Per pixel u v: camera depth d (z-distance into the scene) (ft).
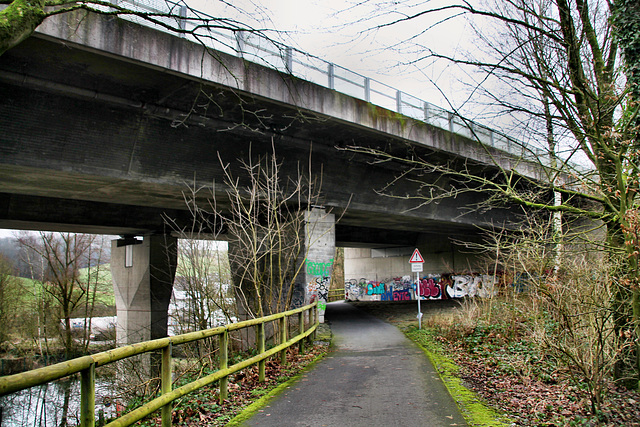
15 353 97.81
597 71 21.81
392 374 28.73
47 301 94.48
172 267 77.97
